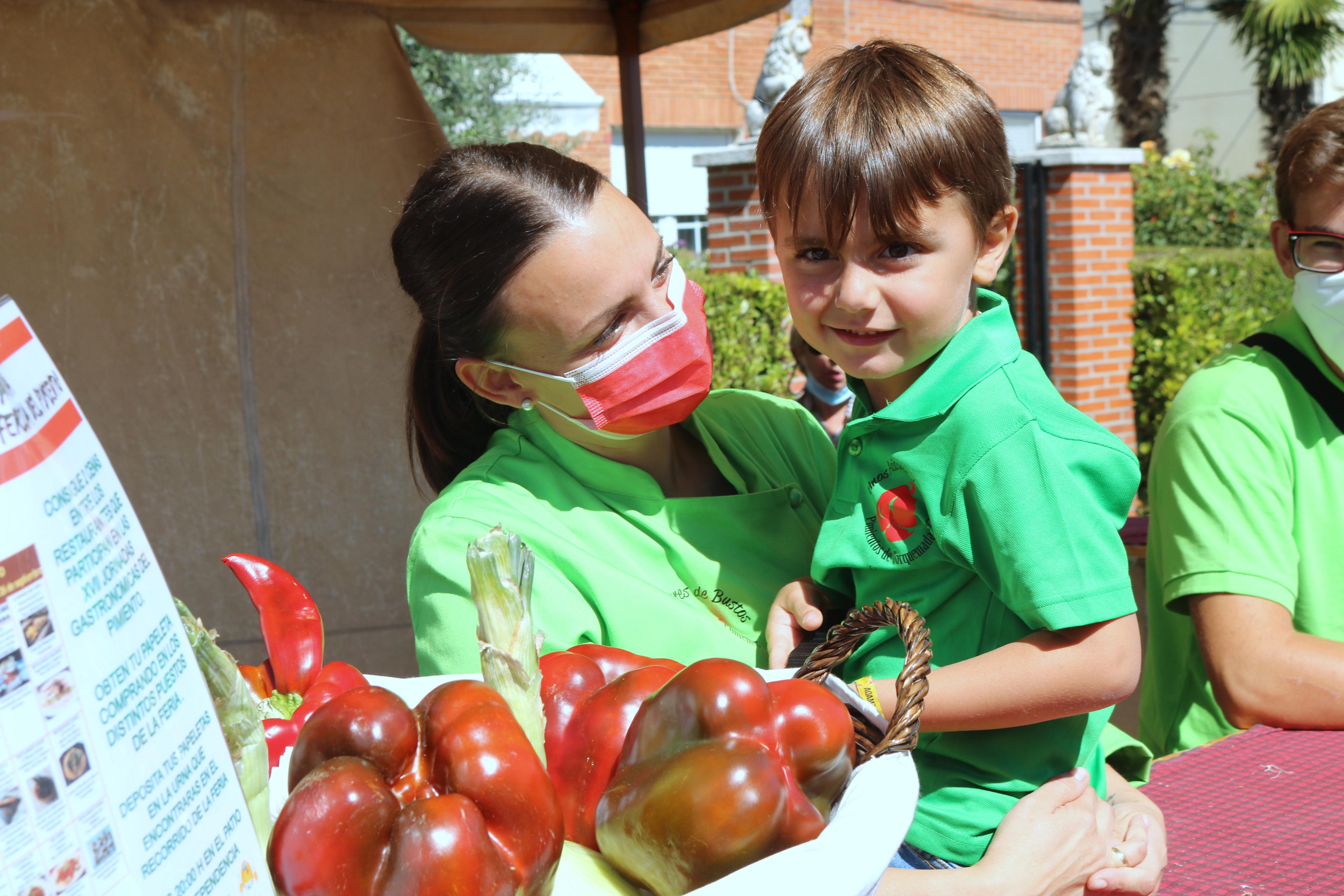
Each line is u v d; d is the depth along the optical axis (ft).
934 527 3.97
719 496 4.99
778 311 21.65
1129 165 26.23
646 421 4.30
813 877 1.78
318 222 10.76
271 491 10.80
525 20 11.63
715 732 2.13
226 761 1.50
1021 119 50.88
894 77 3.98
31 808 1.16
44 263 9.56
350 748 1.92
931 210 3.82
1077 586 3.63
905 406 4.02
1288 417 6.12
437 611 3.92
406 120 10.60
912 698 2.45
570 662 2.59
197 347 10.34
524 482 4.42
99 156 9.68
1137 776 4.79
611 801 2.17
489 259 4.03
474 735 1.89
